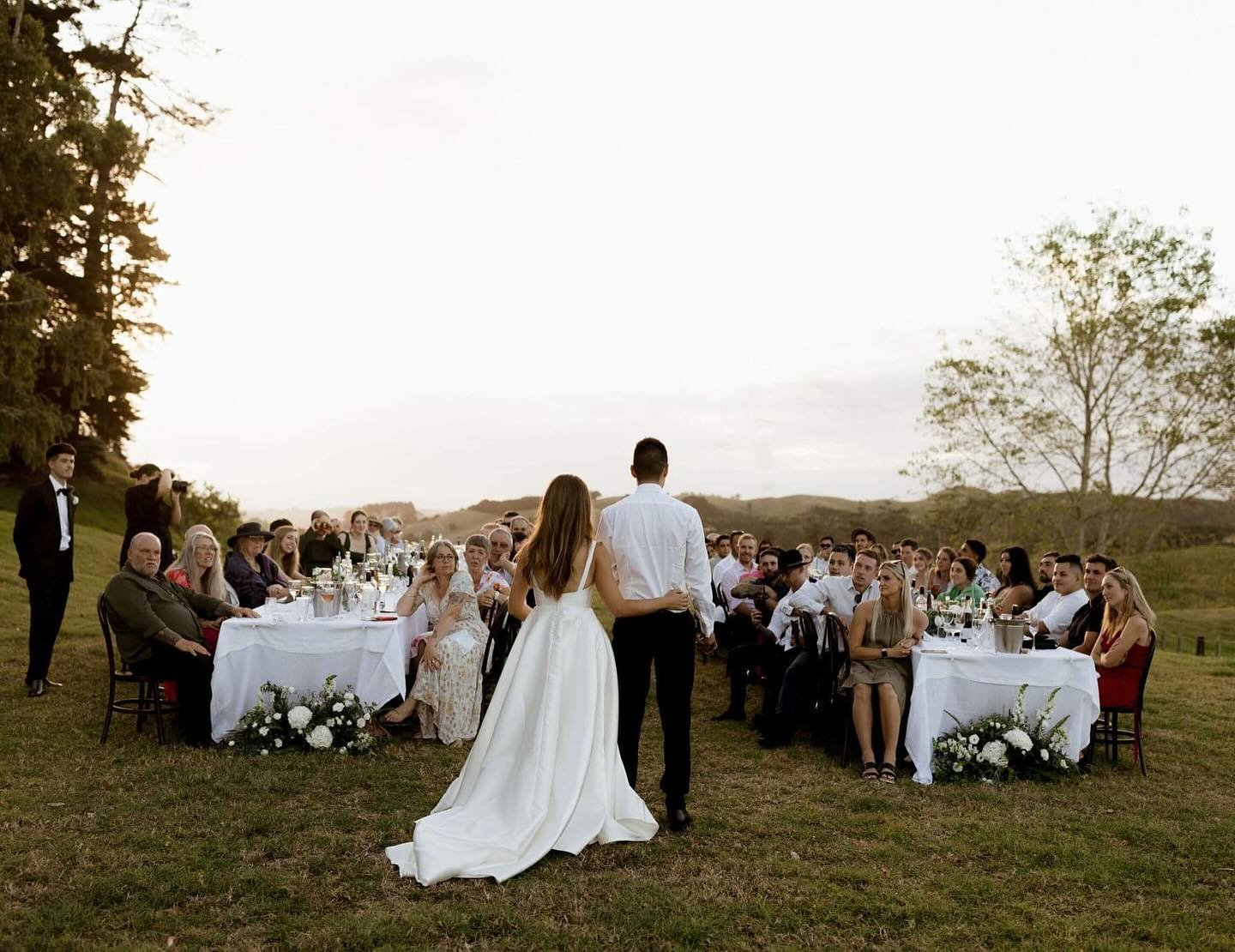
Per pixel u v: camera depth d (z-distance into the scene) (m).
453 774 5.43
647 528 4.61
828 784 5.58
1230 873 4.29
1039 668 5.95
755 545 9.64
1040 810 5.16
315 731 5.72
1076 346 21.42
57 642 9.66
